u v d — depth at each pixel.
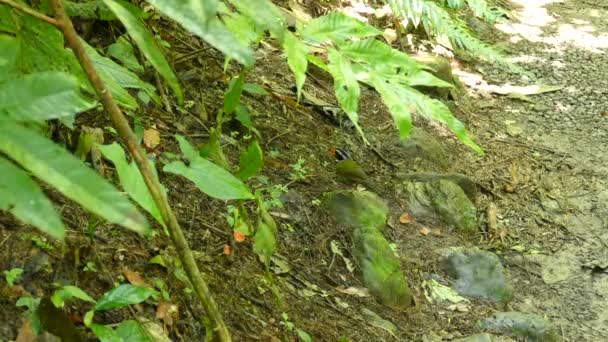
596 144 5.35
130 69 2.99
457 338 3.32
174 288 2.54
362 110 4.76
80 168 0.87
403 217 3.96
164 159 3.15
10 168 0.84
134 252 2.56
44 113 0.93
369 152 4.35
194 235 2.95
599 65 6.67
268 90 4.25
